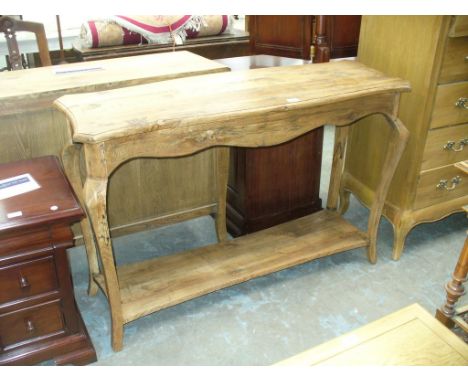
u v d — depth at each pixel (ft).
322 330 6.01
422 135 6.62
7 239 4.45
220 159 7.04
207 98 5.28
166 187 7.24
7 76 6.25
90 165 4.59
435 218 7.42
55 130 6.24
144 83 6.16
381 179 6.68
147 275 6.29
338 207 8.71
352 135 7.89
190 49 9.48
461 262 5.26
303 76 6.18
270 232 7.30
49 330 5.19
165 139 4.77
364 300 6.54
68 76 6.23
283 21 9.49
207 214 7.74
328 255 7.01
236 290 6.76
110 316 5.91
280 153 7.65
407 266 7.27
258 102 5.19
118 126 4.48
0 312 4.79
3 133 5.95
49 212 4.54
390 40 6.73
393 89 5.82
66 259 4.88
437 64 6.18
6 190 4.93
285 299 6.57
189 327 6.09
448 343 4.07
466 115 6.81
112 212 7.05
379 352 3.98
